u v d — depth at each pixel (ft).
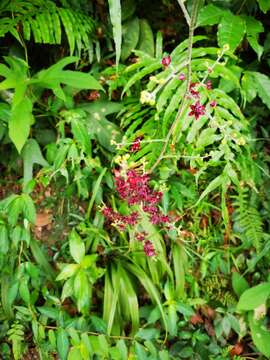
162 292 7.25
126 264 7.13
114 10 4.24
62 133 6.75
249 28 6.56
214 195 7.36
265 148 7.73
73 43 6.46
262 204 7.56
